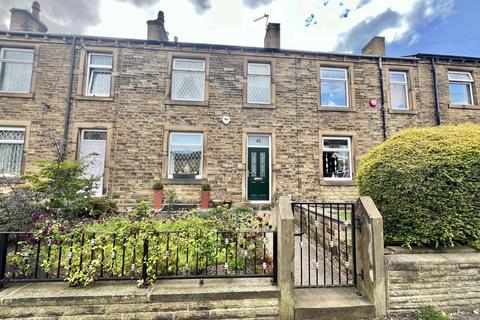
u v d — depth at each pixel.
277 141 8.82
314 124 9.03
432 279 2.79
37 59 8.22
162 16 9.41
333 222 4.12
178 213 4.29
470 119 9.57
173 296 2.55
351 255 3.48
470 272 2.85
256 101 9.14
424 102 9.55
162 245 2.94
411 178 3.08
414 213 3.04
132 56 8.56
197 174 8.55
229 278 2.89
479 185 3.03
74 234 2.80
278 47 9.59
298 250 4.80
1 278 2.66
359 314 2.66
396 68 9.67
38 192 4.66
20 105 7.98
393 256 2.87
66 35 8.31
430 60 9.77
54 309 2.47
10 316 2.44
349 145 9.21
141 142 8.29
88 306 2.50
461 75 9.99
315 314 2.62
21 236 3.16
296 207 6.58
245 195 8.48
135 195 8.06
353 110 9.21
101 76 8.66
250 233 3.08
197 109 8.64
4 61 8.27
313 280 3.45
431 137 3.34
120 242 2.87
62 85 8.23
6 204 4.04
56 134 8.00
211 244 3.00
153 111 8.45
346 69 9.62
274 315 2.61
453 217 2.96
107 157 8.06
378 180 3.38
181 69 8.89
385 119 9.30
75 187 5.18
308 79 9.22
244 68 8.98
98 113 8.24
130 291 2.58
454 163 3.03
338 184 8.83
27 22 8.86
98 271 2.80
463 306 2.79
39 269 2.95
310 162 8.85
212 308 2.57
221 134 8.63
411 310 2.73
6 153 7.86
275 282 2.77
